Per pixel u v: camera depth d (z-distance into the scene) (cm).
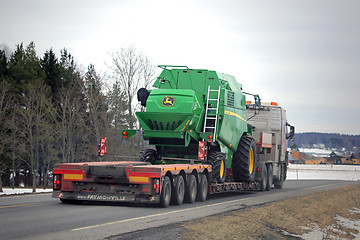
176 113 1889
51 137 4484
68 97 4897
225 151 2197
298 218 1759
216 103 2078
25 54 5634
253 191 2859
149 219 1221
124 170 1502
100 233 973
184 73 2139
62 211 1345
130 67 4297
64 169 1545
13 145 4488
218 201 1950
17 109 4356
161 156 2062
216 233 1105
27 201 1688
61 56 6275
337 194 2962
